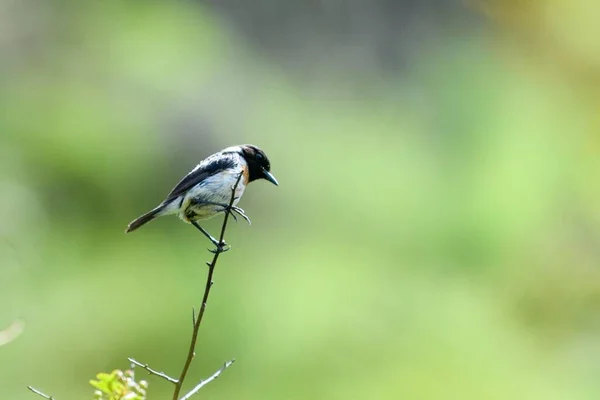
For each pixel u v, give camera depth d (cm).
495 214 2002
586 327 1738
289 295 1650
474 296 1783
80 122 1891
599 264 1908
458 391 1423
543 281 1866
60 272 1612
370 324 1603
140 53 2098
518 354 1597
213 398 1334
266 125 2133
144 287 1606
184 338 1480
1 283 1527
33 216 1702
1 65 1983
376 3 2780
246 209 1912
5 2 2069
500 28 2408
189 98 2030
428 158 2262
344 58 2664
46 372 1345
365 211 2012
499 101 2339
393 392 1399
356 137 2302
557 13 2023
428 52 2648
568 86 2033
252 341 1497
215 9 2528
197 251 1767
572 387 1509
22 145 1812
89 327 1471
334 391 1378
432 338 1590
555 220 1986
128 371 462
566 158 2039
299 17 2662
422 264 1881
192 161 1933
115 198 1820
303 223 1945
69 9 2158
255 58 2497
